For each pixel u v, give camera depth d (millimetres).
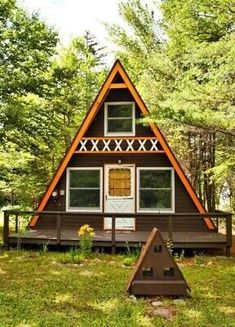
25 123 15859
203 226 15164
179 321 7082
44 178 21406
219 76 10164
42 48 16562
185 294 8469
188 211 15156
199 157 21297
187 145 21766
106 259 12320
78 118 24203
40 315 7297
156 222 15430
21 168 17625
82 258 12023
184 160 22016
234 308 7828
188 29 15000
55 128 18094
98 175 15711
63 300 8188
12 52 15953
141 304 8008
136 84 23531
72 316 7270
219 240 13062
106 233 14648
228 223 12953
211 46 10180
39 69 16828
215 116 9430
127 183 15625
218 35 14609
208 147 19484
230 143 13938
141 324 6934
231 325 6887
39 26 16312
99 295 8539
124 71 15133
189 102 10367
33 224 15555
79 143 15578
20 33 15914
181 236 13961
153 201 15445
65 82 17750
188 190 15086
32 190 19500
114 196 15594
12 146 17375
